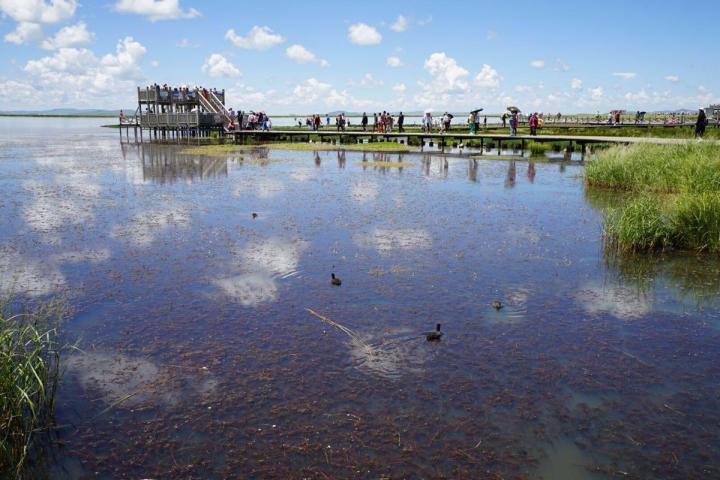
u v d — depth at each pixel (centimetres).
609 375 436
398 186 1434
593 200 1229
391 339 495
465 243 828
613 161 1480
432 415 378
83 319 532
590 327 527
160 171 1748
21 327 501
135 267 689
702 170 1210
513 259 747
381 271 683
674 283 657
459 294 608
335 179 1573
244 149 2766
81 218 980
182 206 1108
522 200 1227
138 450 340
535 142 3052
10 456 326
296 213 1044
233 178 1575
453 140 3316
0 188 1338
